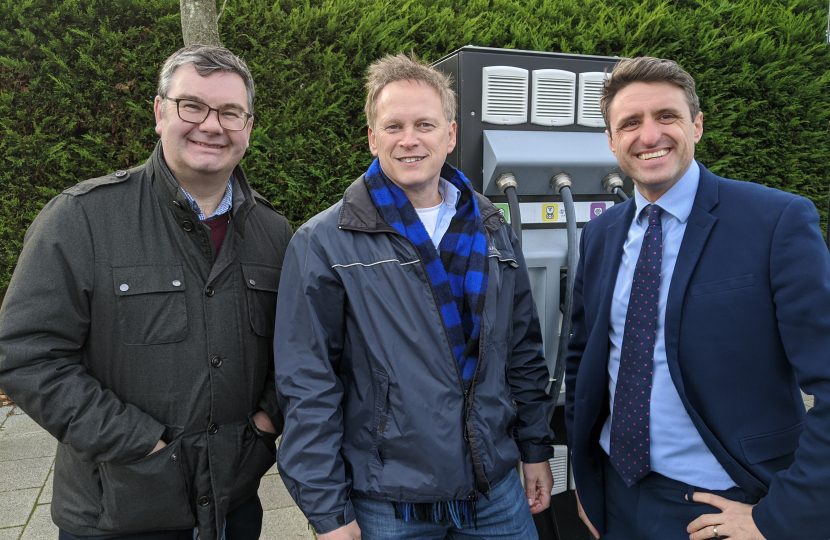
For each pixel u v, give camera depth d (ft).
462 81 5.95
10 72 10.33
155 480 3.80
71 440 3.61
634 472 4.05
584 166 6.23
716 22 13.10
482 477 3.98
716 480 3.84
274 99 11.05
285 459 3.87
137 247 3.93
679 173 3.94
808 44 13.38
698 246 3.80
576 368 4.99
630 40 12.19
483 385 4.17
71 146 10.49
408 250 4.10
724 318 3.67
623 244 4.36
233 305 4.18
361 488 3.96
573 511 6.75
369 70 4.49
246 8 10.72
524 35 11.89
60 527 3.98
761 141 13.48
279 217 4.84
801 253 3.43
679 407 3.89
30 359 3.56
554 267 6.47
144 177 4.14
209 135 3.97
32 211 10.74
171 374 3.93
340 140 11.28
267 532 7.35
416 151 4.18
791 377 3.74
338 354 4.22
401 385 3.87
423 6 11.88
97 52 10.33
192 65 3.94
